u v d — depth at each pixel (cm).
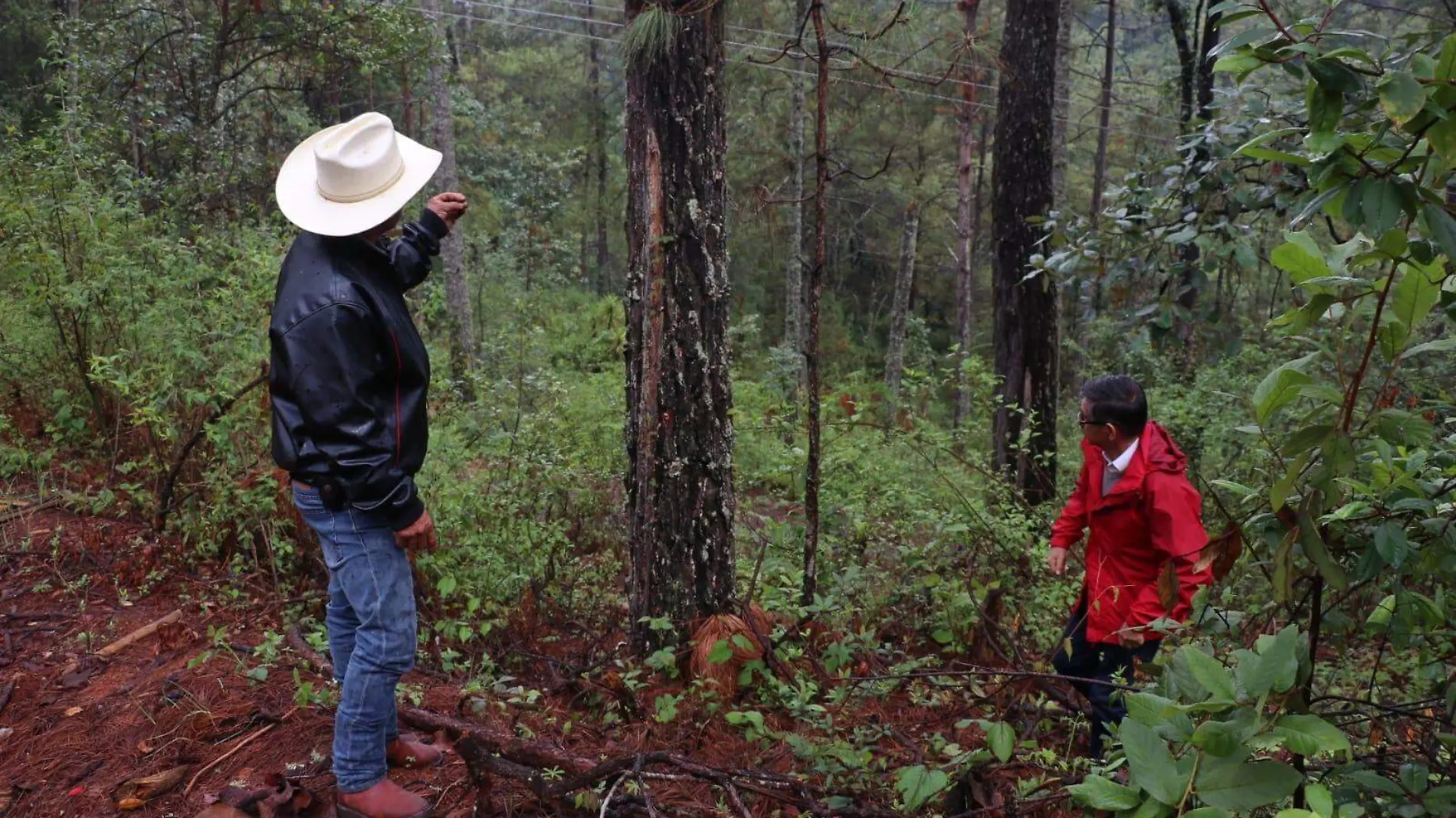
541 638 461
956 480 710
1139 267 561
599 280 2989
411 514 264
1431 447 223
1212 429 772
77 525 507
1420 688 352
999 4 1916
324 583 462
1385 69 167
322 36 1234
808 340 434
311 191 271
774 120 1962
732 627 406
